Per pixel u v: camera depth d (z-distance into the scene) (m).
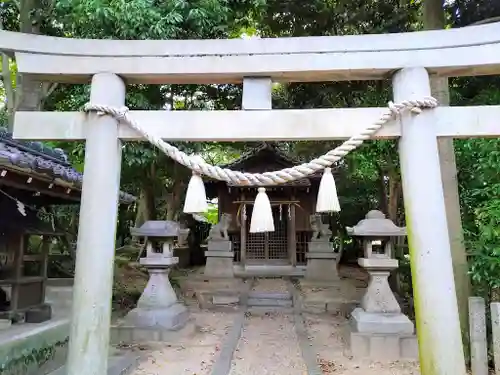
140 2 5.90
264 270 12.88
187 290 9.83
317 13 8.93
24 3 7.89
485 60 2.82
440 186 2.74
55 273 8.28
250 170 13.61
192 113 2.96
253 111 2.94
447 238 2.68
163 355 5.11
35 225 4.64
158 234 6.10
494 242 4.06
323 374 4.42
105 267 2.78
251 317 7.56
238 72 2.96
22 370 3.68
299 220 13.84
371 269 5.64
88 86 6.59
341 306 8.00
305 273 11.88
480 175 4.76
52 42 3.02
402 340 5.08
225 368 4.55
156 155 7.43
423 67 2.88
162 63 2.99
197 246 16.44
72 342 2.67
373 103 7.62
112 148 2.91
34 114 2.98
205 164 2.89
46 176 3.73
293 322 7.14
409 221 2.74
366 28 8.99
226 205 14.21
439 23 5.70
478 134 2.81
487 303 4.66
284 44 2.97
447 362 2.49
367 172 9.16
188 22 6.47
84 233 2.79
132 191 12.47
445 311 2.55
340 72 2.96
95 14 5.78
